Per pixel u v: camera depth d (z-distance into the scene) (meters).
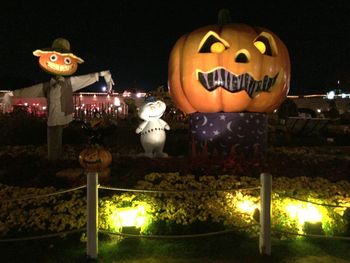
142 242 6.30
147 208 6.70
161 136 10.27
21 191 7.32
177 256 5.94
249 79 9.52
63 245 6.15
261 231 5.96
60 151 10.32
